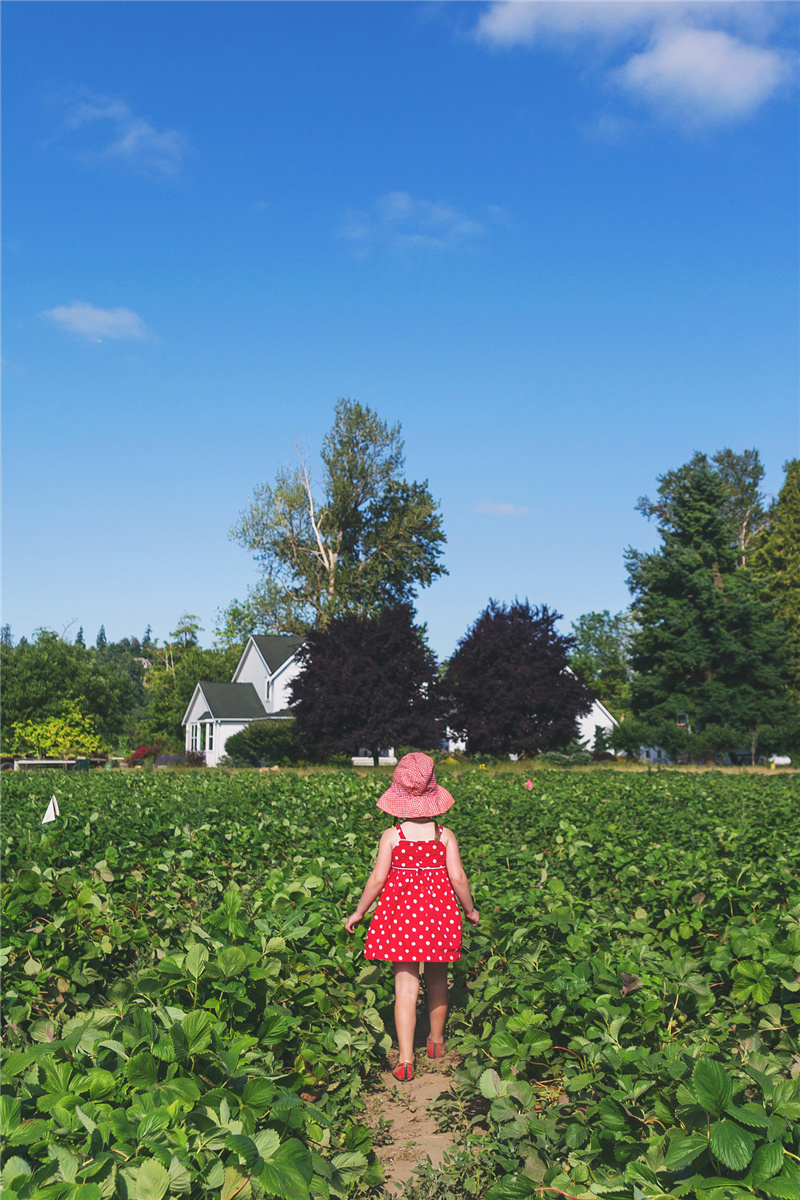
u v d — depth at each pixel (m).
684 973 4.35
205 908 6.33
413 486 52.28
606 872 7.53
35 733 58.97
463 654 40.94
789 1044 3.95
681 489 47.56
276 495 49.84
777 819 11.20
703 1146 2.56
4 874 6.22
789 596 53.41
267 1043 3.75
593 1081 3.51
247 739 44.12
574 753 40.44
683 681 45.22
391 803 4.84
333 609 49.03
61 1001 4.80
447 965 5.17
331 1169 2.82
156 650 86.19
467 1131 3.98
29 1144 2.58
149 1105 2.86
